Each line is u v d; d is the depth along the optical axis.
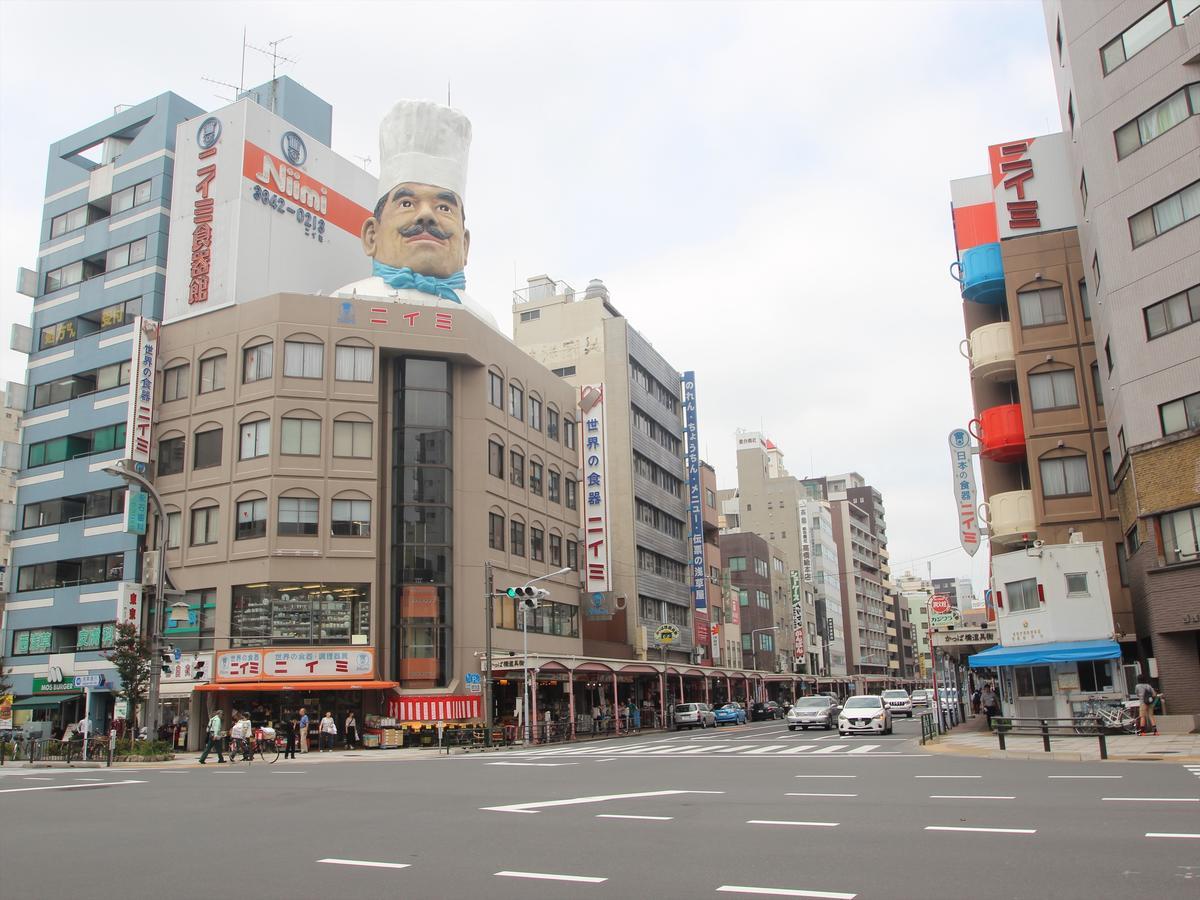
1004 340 39.44
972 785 15.66
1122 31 32.62
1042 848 9.34
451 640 43.66
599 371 66.50
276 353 42.03
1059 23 37.34
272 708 40.47
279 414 41.56
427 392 45.22
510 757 29.44
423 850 10.26
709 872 8.66
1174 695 29.31
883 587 156.88
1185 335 29.84
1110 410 35.12
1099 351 36.22
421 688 42.06
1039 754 21.73
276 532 40.44
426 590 43.16
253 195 46.56
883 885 7.92
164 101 52.47
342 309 43.56
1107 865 8.45
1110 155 32.75
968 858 8.97
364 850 10.36
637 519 65.25
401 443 44.25
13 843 11.30
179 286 45.97
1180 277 30.11
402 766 26.14
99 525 47.94
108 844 11.14
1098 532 36.12
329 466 41.84
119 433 48.91
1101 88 33.28
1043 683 32.34
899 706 60.25
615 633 61.56
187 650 40.84
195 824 12.98
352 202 53.72
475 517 45.72
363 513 41.97
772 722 65.75
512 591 38.59
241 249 45.25
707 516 81.75
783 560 107.50
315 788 18.81
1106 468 36.44
